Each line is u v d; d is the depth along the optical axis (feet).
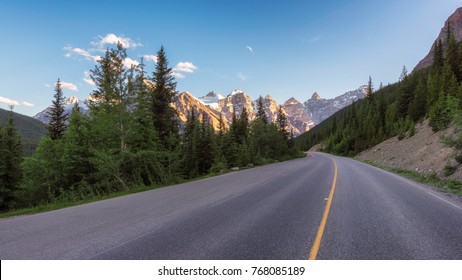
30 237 18.08
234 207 25.63
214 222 20.18
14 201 67.36
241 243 15.44
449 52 230.89
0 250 15.64
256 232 17.47
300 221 20.24
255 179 51.80
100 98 66.28
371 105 346.33
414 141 133.49
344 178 52.24
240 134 176.35
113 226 19.97
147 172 60.34
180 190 40.81
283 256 13.60
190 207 26.21
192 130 122.21
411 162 97.66
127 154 59.00
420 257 13.52
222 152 122.93
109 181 57.52
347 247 14.73
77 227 20.25
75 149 61.98
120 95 62.69
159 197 34.32
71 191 54.80
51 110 122.42
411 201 29.27
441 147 83.61
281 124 221.05
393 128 221.25
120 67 63.05
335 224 19.31
